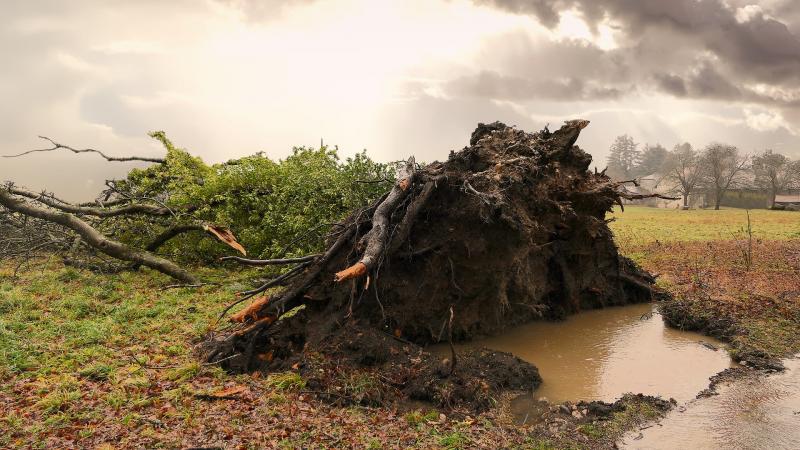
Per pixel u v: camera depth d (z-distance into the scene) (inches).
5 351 326.0
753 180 3693.4
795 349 362.3
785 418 270.5
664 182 3811.5
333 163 614.9
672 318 437.4
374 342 313.7
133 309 419.2
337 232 385.7
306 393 279.1
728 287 507.2
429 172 382.6
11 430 239.3
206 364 313.4
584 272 481.4
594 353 373.1
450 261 362.6
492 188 361.7
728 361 355.3
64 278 518.0
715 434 255.0
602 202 461.1
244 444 227.8
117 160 649.6
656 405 285.0
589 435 253.4
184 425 243.9
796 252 716.7
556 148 439.2
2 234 626.2
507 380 305.0
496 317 404.8
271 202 585.9
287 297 338.0
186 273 519.2
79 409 259.0
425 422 256.8
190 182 627.8
